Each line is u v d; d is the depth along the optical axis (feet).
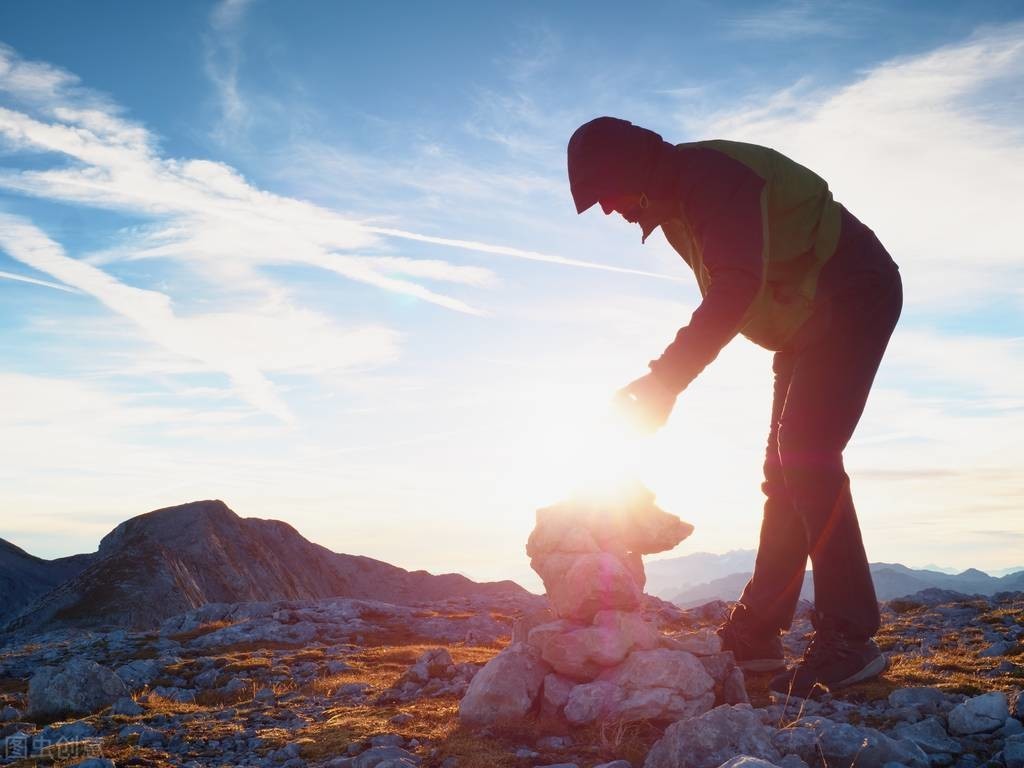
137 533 284.20
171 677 36.47
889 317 16.42
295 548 319.47
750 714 12.86
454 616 60.29
